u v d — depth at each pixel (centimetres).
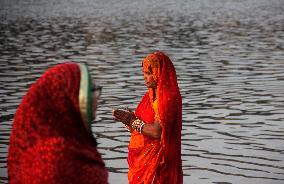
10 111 1664
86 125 426
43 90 419
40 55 3019
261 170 1123
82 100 418
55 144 417
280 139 1343
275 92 1914
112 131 1427
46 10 7075
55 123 420
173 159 739
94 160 431
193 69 2453
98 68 2520
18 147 420
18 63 2719
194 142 1325
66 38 3922
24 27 4834
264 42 3578
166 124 727
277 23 5050
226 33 4206
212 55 2944
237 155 1220
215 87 2019
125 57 2898
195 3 8362
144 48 3294
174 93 729
